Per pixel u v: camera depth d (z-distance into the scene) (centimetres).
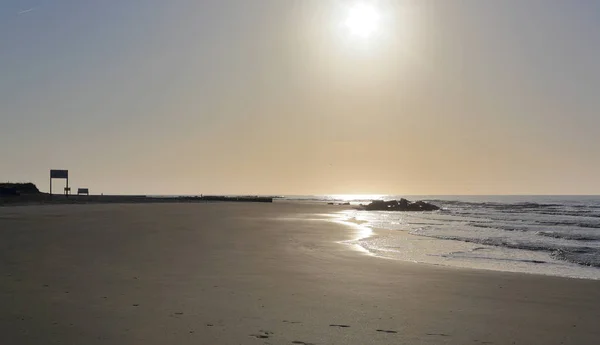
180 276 1116
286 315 776
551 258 1769
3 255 1399
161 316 745
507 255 1838
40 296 866
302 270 1261
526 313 833
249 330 682
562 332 711
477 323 755
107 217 3316
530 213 6097
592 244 2245
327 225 3127
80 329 661
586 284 1134
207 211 4722
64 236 1952
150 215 3734
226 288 988
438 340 657
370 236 2495
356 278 1158
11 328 659
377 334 679
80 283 1000
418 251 1920
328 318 763
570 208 7888
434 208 7744
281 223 3191
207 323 712
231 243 1883
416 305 875
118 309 782
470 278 1201
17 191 7650
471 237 2573
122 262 1312
